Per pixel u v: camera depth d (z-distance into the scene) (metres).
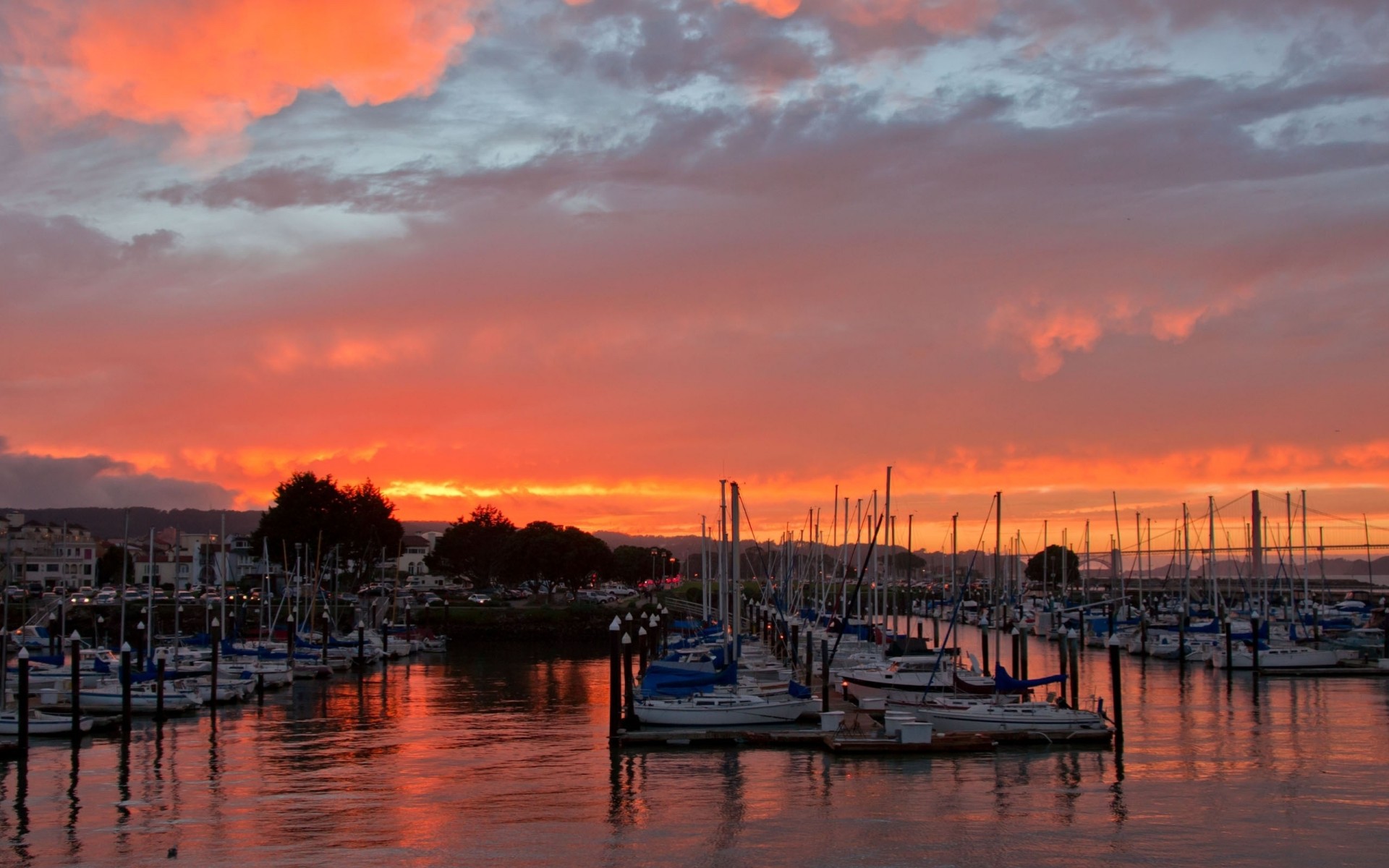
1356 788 52.31
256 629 150.00
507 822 46.88
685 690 70.06
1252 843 43.81
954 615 81.44
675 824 46.28
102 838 44.97
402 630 144.50
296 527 188.75
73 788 53.78
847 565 144.88
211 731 71.25
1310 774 55.09
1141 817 47.19
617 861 41.62
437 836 44.84
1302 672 100.75
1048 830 45.31
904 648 104.75
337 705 84.38
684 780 53.78
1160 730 68.00
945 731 63.19
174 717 77.88
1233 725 70.25
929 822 46.47
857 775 54.56
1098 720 62.56
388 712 79.94
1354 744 63.00
